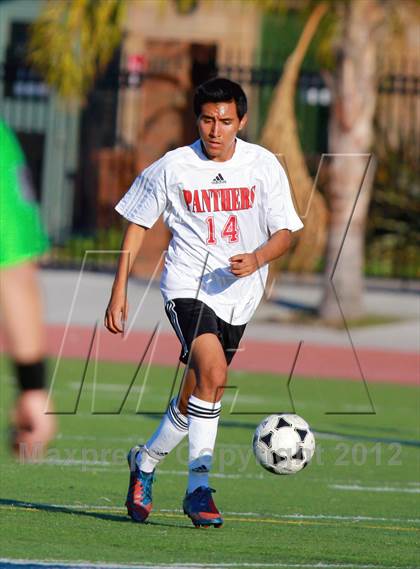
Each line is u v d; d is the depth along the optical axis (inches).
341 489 1237.7
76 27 2906.0
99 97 4254.4
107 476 1251.2
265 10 2997.0
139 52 4084.6
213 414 927.0
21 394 371.2
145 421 1690.5
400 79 3408.0
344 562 839.7
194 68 3627.0
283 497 1178.6
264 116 3892.7
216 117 919.0
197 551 860.6
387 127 3671.3
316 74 3427.7
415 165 3683.6
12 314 368.2
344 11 2910.9
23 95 4286.4
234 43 4128.9
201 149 944.9
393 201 3663.9
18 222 395.5
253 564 815.1
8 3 4379.9
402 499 1187.9
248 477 1298.0
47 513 1013.2
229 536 931.3
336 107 2928.2
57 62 2938.0
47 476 1233.4
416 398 2085.4
